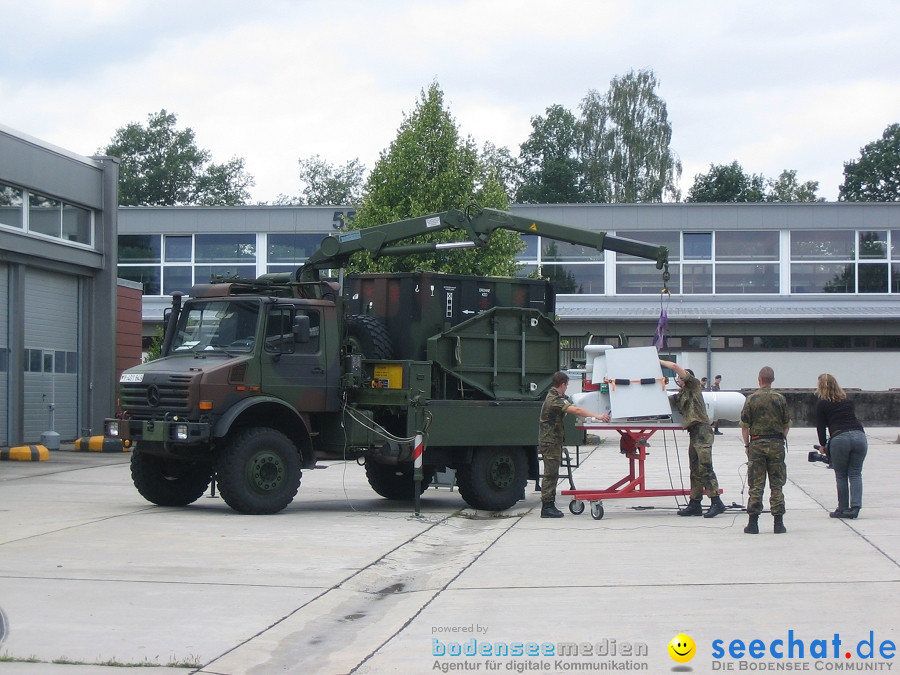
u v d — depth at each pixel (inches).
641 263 1513.3
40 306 956.6
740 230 1510.8
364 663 253.8
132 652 259.1
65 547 409.4
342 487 694.5
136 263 1544.0
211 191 3016.7
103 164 1024.2
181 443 502.9
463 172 1008.2
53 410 970.7
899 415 1332.4
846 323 1457.9
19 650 258.8
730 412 553.0
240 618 296.8
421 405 542.9
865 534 434.6
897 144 2883.9
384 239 602.5
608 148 2551.7
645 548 411.8
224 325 538.6
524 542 435.5
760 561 374.3
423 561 412.8
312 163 3105.3
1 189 887.1
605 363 524.7
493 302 597.3
